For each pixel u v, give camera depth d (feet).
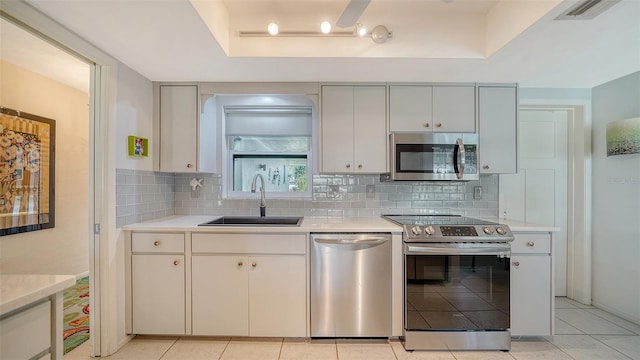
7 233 8.02
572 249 9.25
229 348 6.59
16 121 8.20
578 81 8.25
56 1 4.39
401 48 6.32
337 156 7.95
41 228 8.97
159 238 6.81
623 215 8.04
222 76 7.51
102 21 4.96
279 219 8.54
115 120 6.44
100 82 6.26
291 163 9.32
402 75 7.45
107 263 6.30
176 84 7.90
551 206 9.38
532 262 6.85
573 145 9.21
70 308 8.41
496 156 7.96
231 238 6.79
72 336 7.03
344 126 7.95
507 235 6.57
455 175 7.76
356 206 8.98
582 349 6.62
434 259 6.58
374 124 7.94
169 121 7.89
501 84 8.00
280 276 6.79
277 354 6.36
